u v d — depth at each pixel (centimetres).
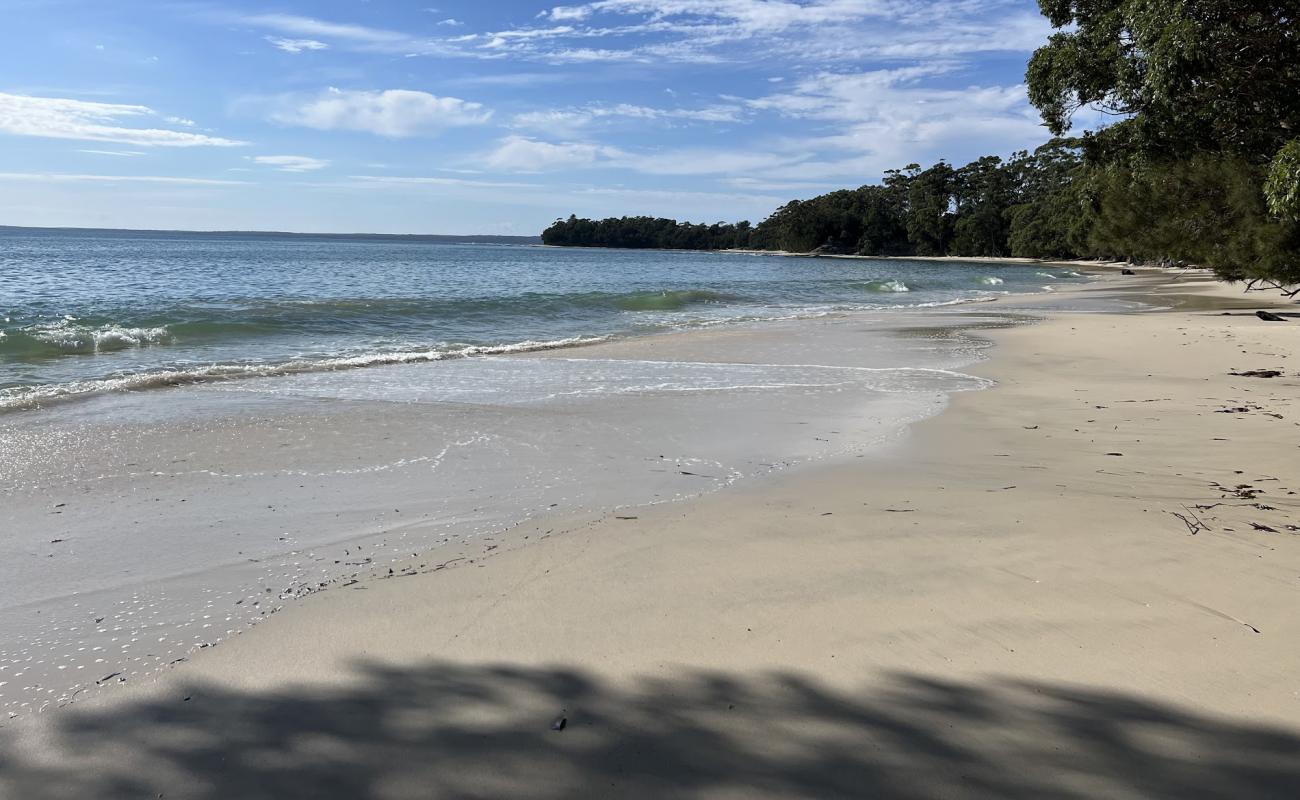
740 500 530
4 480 580
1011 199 11925
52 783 231
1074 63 1127
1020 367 1240
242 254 7600
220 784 229
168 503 530
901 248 13588
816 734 251
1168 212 2145
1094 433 745
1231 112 999
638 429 779
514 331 1786
